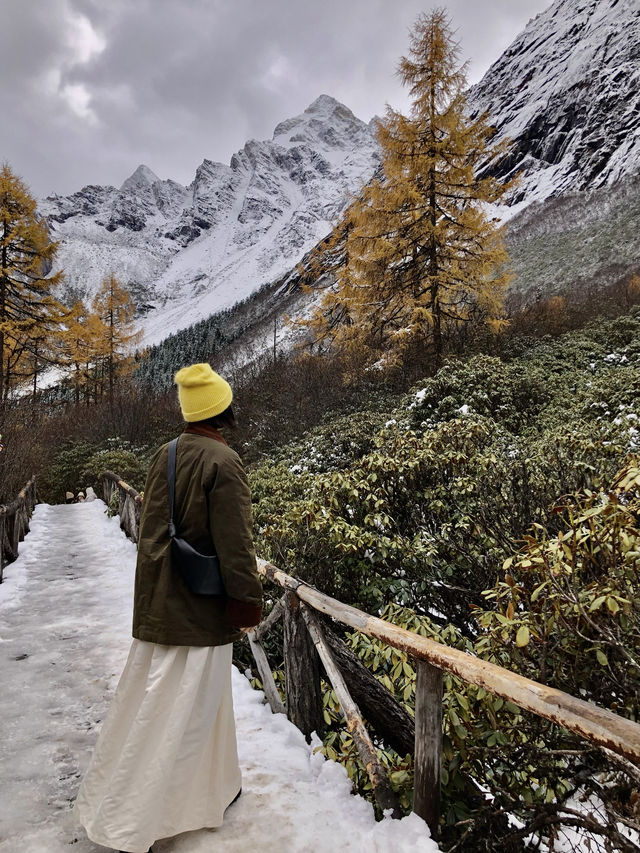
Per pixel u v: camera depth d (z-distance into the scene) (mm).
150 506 1782
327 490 4004
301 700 2525
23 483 11016
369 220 12766
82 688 3188
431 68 12266
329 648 2346
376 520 3770
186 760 1651
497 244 12477
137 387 28672
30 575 6102
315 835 1810
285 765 2254
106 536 8664
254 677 3342
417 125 12453
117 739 1720
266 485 6219
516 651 2227
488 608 3354
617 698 2180
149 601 1701
